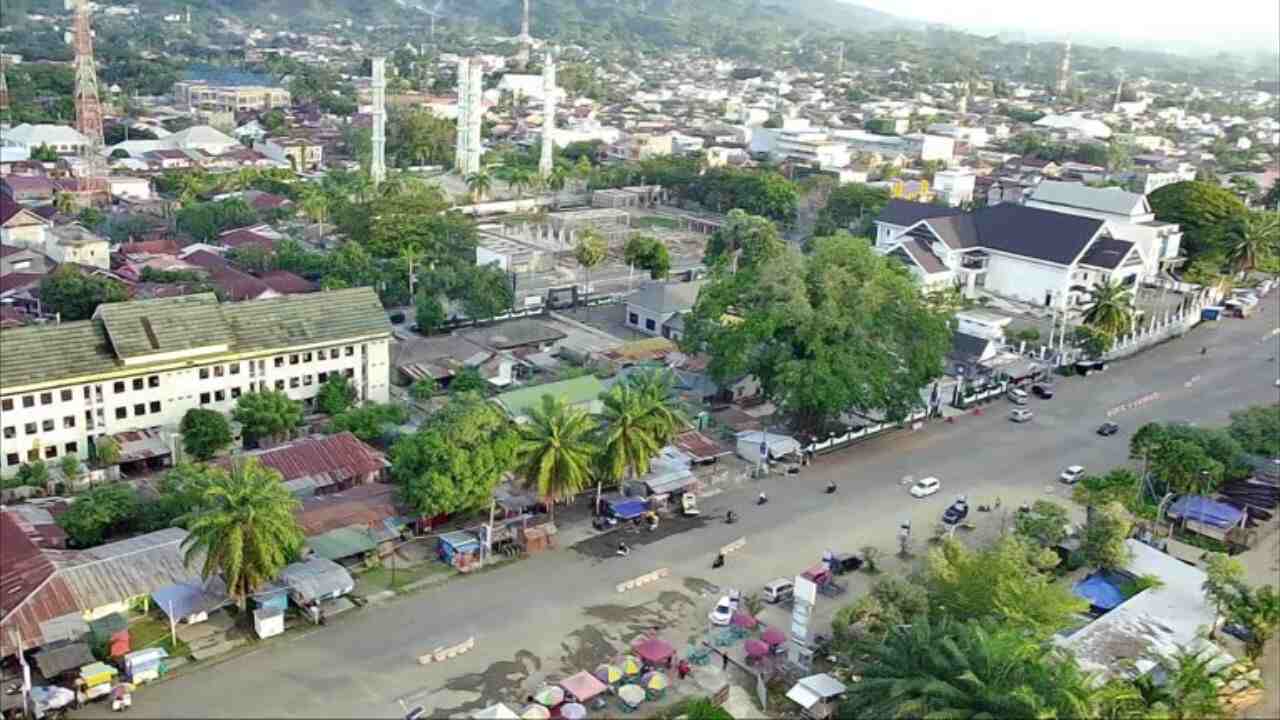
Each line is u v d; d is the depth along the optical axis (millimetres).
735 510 105062
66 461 100625
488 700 73500
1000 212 197250
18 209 186875
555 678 76375
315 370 120625
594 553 95500
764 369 123000
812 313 118500
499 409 106062
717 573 92500
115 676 72625
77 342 105312
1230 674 75562
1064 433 129750
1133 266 187375
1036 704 60531
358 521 92312
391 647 79188
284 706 71500
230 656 76938
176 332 109562
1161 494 108125
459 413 100438
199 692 72500
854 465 117938
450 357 139000
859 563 94125
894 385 120750
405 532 95562
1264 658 82688
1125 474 104562
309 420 118062
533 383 134250
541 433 96750
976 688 63875
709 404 132500
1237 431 115438
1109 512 92000
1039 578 77875
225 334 112375
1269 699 77125
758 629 83938
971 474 116312
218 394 113375
